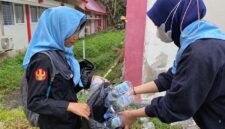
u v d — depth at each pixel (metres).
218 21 4.91
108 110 2.33
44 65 2.12
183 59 1.78
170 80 2.37
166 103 1.87
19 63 11.15
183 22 1.87
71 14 2.24
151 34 5.22
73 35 2.29
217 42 1.75
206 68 1.69
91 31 31.53
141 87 2.47
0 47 11.42
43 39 2.22
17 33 13.49
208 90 1.73
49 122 2.26
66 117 2.16
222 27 4.90
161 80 2.42
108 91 2.39
